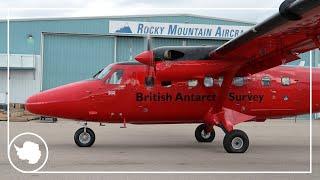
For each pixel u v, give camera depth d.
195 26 51.56
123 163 15.00
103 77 19.31
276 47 16.50
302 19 11.90
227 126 18.39
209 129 21.62
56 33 52.19
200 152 18.27
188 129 31.45
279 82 20.20
